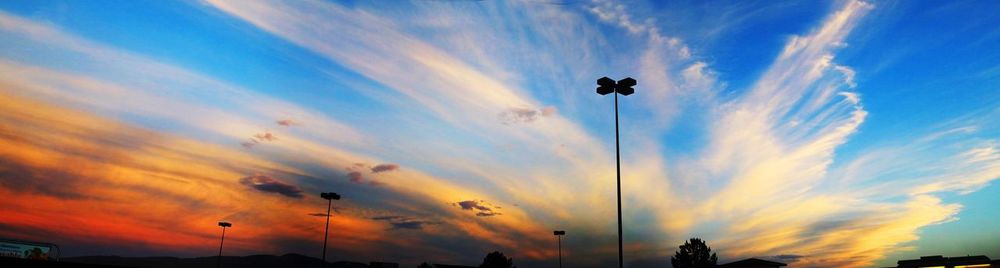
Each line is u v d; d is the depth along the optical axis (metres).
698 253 70.00
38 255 47.16
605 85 33.22
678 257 71.00
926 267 66.25
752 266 68.62
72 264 29.22
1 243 45.16
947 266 64.88
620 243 29.59
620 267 29.08
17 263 26.62
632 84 32.78
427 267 99.50
